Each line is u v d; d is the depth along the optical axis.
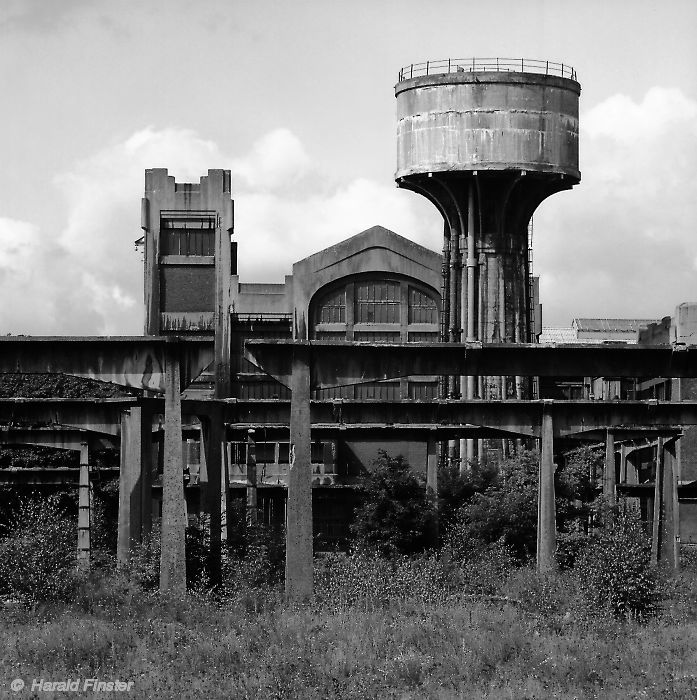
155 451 103.00
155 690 38.16
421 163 101.12
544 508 67.25
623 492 95.06
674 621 50.50
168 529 55.44
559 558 67.06
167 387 55.66
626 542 53.06
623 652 43.75
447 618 48.25
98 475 89.25
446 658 42.12
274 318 114.56
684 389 98.94
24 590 53.62
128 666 41.53
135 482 67.81
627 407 68.00
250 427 87.62
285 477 107.38
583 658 42.22
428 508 78.50
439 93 100.44
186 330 115.38
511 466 83.75
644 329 110.75
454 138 100.25
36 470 84.38
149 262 115.56
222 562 59.59
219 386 104.12
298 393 55.34
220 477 68.25
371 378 56.06
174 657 42.53
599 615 49.62
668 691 38.59
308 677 39.47
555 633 46.72
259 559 62.12
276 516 105.06
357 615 48.84
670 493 75.44
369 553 72.50
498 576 60.97
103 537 81.75
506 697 37.81
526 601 52.94
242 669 40.88
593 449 96.06
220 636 45.31
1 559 54.38
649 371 57.62
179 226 115.88
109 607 52.25
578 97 101.69
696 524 98.00
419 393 111.94
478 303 102.44
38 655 42.78
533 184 101.00
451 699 37.53
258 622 47.75
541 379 116.75
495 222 102.19
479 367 56.94
